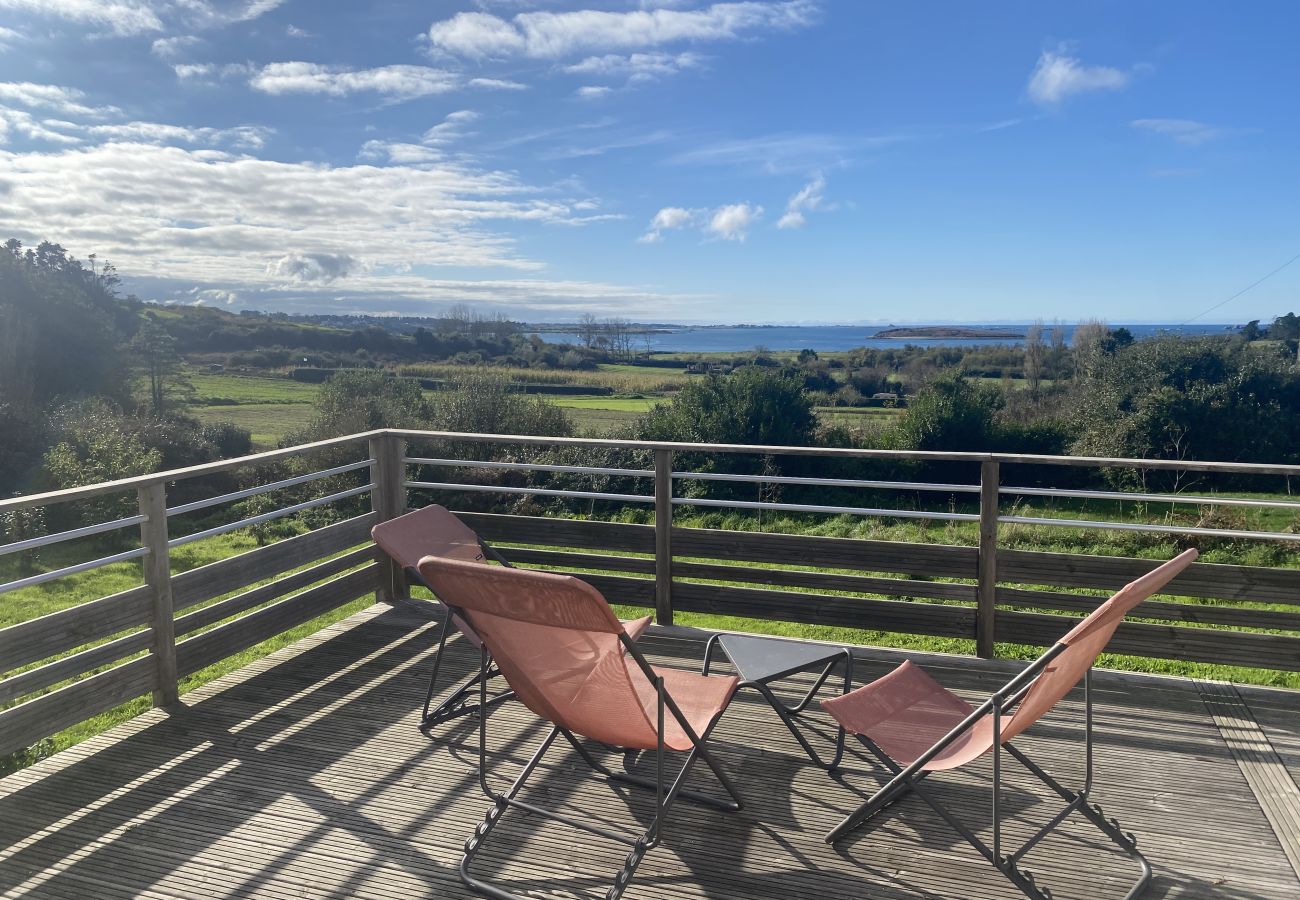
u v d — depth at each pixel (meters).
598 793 2.72
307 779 2.83
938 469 17.22
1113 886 2.22
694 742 2.33
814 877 2.27
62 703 2.97
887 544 4.00
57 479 15.68
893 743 2.34
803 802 2.66
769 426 18.28
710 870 2.30
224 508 15.91
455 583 2.12
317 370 31.78
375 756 2.99
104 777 2.84
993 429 18.84
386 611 4.59
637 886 2.23
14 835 2.50
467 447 16.38
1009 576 3.84
